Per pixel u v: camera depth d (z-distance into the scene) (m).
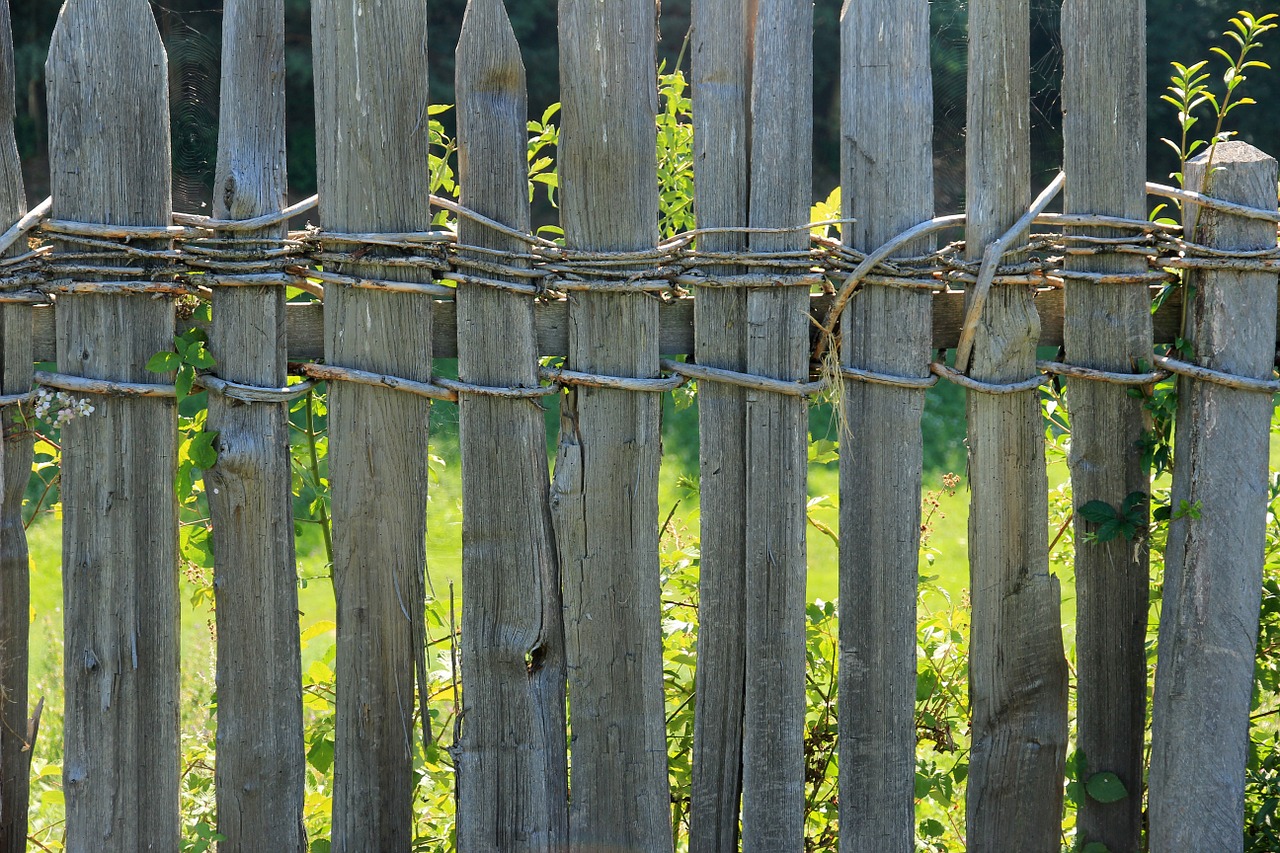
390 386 2.23
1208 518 2.35
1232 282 2.31
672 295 2.29
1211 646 2.37
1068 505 2.97
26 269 2.14
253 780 2.29
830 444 2.63
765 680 2.35
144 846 2.30
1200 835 2.40
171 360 2.17
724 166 2.25
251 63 2.15
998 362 2.33
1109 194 2.30
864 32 2.23
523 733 2.35
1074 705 3.02
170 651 2.28
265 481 2.24
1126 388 2.38
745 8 2.21
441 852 2.66
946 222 2.28
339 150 2.19
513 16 10.25
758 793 2.38
